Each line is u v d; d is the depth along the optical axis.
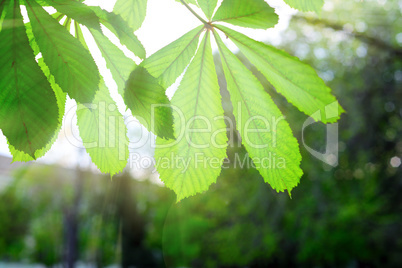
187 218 11.16
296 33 7.89
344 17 6.18
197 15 0.59
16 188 10.50
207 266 11.18
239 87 0.62
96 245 10.27
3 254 11.16
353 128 8.47
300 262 9.84
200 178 0.64
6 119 0.50
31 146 0.51
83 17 0.54
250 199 9.34
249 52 0.59
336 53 8.71
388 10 6.71
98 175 8.34
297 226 9.38
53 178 9.49
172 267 10.98
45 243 10.54
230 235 10.20
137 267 10.44
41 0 0.53
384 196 9.12
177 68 0.60
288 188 0.61
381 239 8.91
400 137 8.73
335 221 8.98
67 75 0.52
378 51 7.14
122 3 0.62
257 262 10.49
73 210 9.86
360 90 8.73
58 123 0.51
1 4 0.50
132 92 0.56
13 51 0.49
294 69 0.57
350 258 9.10
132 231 10.35
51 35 0.51
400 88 8.48
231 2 0.56
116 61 0.56
